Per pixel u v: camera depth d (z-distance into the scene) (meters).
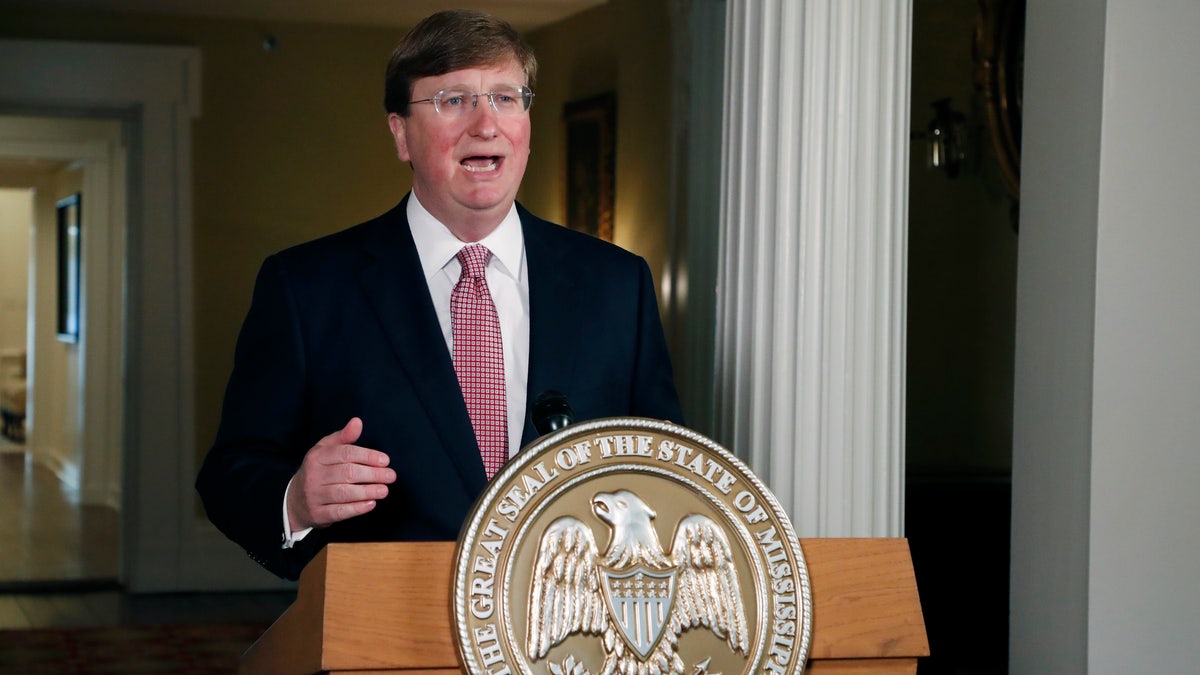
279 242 7.12
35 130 10.13
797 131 2.16
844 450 2.16
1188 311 2.09
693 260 5.39
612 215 6.28
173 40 7.00
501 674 1.12
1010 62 5.50
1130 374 2.07
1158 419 2.08
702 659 1.17
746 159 2.24
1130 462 2.07
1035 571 2.18
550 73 6.89
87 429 10.55
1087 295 2.08
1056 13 2.16
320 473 1.35
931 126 5.61
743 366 2.24
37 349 13.30
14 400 15.47
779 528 1.20
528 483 1.15
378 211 7.25
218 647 5.71
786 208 2.16
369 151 7.24
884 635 1.25
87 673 5.16
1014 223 5.68
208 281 7.02
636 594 1.16
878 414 2.19
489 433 1.68
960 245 5.73
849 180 2.16
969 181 5.72
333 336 1.71
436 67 1.61
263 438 1.69
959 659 4.60
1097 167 2.07
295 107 7.13
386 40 7.23
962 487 4.82
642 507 1.18
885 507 2.19
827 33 2.16
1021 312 2.22
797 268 2.16
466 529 1.13
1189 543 2.09
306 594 1.17
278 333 1.72
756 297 2.20
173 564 7.00
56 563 7.78
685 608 1.17
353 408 1.67
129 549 7.00
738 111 2.28
